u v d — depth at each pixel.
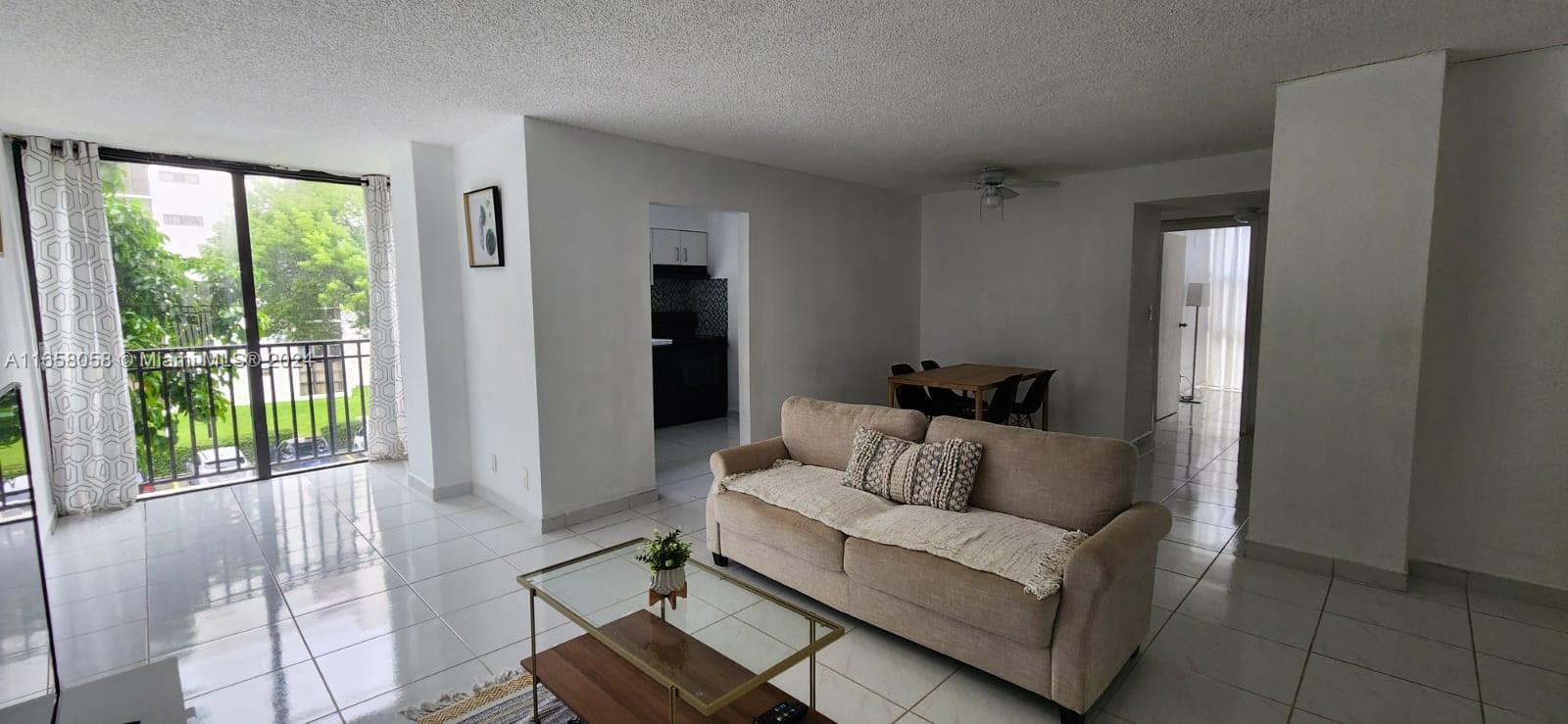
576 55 2.79
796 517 2.95
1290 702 2.32
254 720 2.25
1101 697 2.36
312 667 2.56
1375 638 2.72
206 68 2.85
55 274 4.07
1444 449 3.15
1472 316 3.04
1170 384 7.58
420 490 4.72
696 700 1.77
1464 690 2.38
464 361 4.59
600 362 4.17
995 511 2.84
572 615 2.17
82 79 2.97
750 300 5.09
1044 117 3.80
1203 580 3.26
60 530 4.01
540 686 2.44
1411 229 2.94
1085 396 5.79
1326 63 2.96
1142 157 4.92
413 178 4.29
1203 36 2.65
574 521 4.10
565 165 3.91
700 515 4.28
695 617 2.21
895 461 3.09
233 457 5.07
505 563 3.53
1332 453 3.22
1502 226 2.95
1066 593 2.14
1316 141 3.14
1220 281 9.34
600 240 4.11
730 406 7.75
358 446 5.74
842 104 3.52
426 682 2.47
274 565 3.50
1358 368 3.11
